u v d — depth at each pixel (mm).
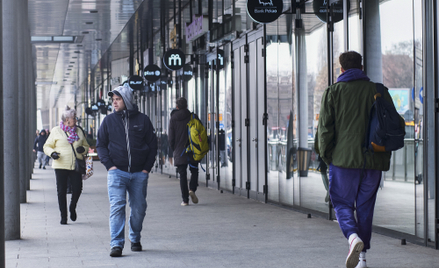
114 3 24125
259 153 16656
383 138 6848
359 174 7129
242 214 13523
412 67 9305
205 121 22438
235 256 8570
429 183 8906
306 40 13391
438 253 8477
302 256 8484
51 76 57125
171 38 27281
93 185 23562
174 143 15562
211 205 15500
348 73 7273
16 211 10406
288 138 14562
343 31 11492
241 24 17641
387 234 10109
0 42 5801
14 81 10836
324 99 7293
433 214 8852
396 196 9820
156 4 24016
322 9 12508
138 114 8922
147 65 29891
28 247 9594
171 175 28516
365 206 7281
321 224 11742
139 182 8898
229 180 19469
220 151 20438
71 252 9102
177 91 27156
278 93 15141
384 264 7770
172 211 14219
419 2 9109
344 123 7152
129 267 7910
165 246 9500
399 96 9695
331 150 7316
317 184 12977
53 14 26859
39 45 36062
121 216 8781
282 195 15086
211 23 20328
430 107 8844
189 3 23469
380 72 10227
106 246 9625
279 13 13922
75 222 12672
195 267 7852
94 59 43656
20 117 16750
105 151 8828
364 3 10609
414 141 9281
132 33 31375
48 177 29844
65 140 12289
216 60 20453
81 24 29219
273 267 7773
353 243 6680
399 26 9656
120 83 45656
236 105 18562
